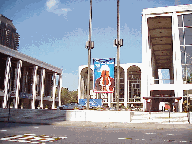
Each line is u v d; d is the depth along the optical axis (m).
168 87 46.84
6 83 71.44
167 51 72.12
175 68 46.97
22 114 29.41
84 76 104.38
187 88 45.38
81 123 21.31
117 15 28.95
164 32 59.75
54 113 27.03
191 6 48.53
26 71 95.56
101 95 100.56
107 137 11.14
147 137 11.21
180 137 11.26
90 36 29.20
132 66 99.12
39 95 100.19
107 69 44.38
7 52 70.44
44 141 9.45
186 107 44.47
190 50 47.03
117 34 28.41
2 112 31.45
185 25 48.28
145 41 50.31
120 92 103.94
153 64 69.00
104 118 24.00
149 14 50.88
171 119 24.45
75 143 9.01
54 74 103.62
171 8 49.53
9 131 13.55
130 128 17.55
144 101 47.53
